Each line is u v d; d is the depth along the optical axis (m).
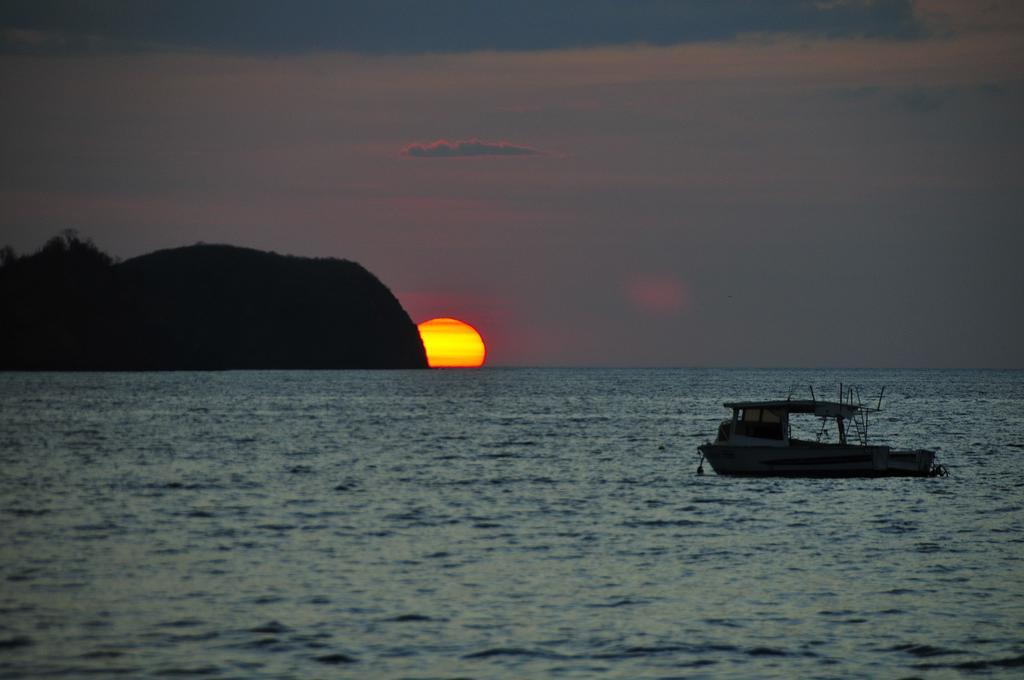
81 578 69.81
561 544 84.06
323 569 73.44
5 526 89.44
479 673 52.84
